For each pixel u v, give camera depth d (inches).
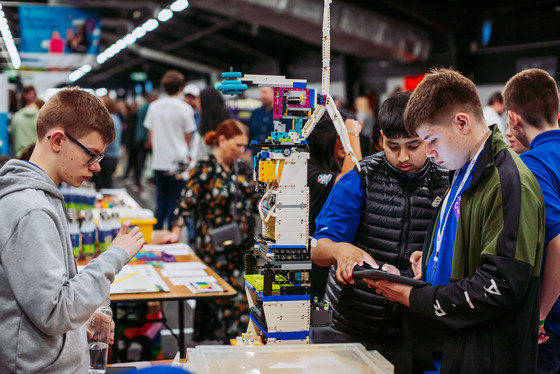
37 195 64.5
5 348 62.6
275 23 421.4
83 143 68.0
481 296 60.6
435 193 86.6
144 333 150.0
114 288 119.8
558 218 78.7
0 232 61.9
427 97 65.3
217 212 161.9
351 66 569.3
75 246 140.3
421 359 71.9
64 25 456.1
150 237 162.7
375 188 87.0
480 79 431.5
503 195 61.1
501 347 62.6
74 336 67.6
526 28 387.5
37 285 60.5
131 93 1497.3
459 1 427.5
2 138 282.7
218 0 381.4
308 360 62.8
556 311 85.6
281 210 72.0
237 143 159.0
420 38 466.6
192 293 119.9
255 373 58.9
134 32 466.0
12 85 478.6
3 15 361.4
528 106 90.0
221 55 820.6
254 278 81.2
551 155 84.9
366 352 64.7
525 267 59.7
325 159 119.5
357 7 435.8
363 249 87.4
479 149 65.2
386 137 84.2
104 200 207.9
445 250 68.7
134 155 618.8
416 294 65.7
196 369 58.4
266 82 72.1
